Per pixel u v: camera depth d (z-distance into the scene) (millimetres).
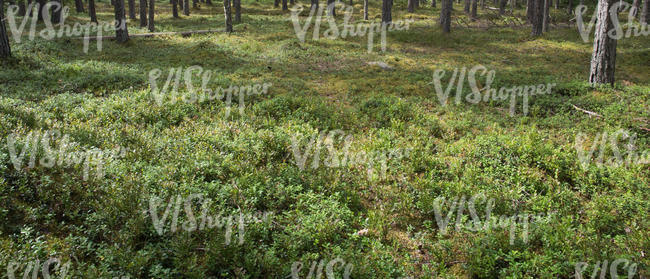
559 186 7789
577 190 7922
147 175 6699
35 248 4918
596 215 6664
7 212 5457
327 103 12742
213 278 5004
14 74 13359
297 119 10898
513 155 8992
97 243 5414
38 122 8617
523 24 34125
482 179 8016
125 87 12953
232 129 9570
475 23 34188
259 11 43281
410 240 6270
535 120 11445
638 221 6609
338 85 15133
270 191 6949
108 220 5613
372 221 6395
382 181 8102
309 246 5773
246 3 51469
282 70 17438
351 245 5809
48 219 5652
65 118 9203
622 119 10859
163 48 21547
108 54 19312
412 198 7211
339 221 6277
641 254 5555
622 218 6738
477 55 21547
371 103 12594
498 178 8086
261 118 10758
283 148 8773
